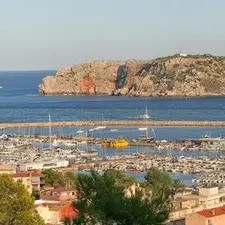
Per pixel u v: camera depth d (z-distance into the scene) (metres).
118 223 103.25
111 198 104.25
